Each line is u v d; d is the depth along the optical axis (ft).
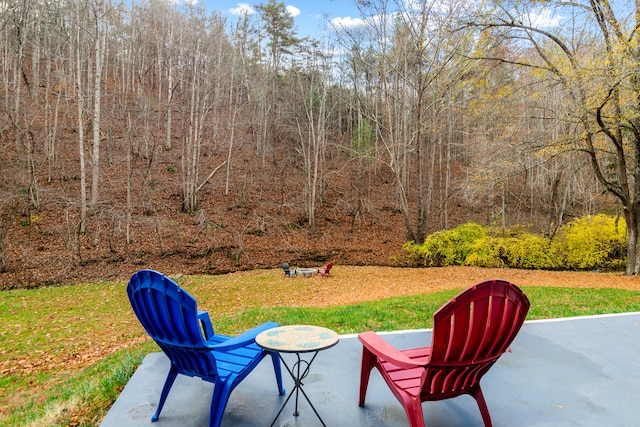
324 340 8.35
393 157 64.54
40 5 68.95
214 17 75.72
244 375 8.61
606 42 36.96
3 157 61.00
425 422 8.60
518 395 9.86
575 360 12.27
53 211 57.00
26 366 21.81
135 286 8.31
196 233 60.95
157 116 85.20
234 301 36.94
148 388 10.32
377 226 76.13
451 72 54.54
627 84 35.40
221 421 8.41
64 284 41.68
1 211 52.95
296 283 44.57
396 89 79.20
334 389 10.16
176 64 82.43
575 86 36.86
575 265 56.59
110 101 90.07
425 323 19.62
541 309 23.16
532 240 58.44
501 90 46.68
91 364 20.61
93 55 91.35
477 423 8.54
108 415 8.93
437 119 68.59
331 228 73.10
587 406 9.30
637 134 40.88
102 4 58.95
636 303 25.25
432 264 60.29
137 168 72.69
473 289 6.74
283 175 85.40
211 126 84.94
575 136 40.91
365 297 37.76
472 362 7.24
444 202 70.59
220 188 77.71
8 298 35.78
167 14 92.02
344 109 105.70
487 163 48.62
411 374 8.27
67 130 77.05
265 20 106.11
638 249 44.29
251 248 60.54
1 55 80.74
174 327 7.98
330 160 102.83
